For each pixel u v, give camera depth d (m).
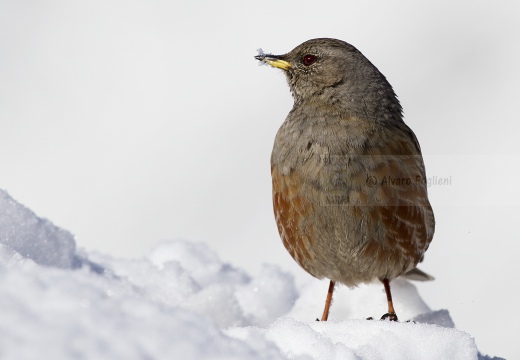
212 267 9.22
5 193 6.82
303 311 8.88
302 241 8.04
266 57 8.74
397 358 5.70
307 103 8.27
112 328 4.30
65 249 6.96
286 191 7.94
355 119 7.93
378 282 8.53
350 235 7.80
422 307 8.85
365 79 8.24
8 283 4.44
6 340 4.04
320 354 5.30
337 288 8.95
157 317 4.49
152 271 8.39
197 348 4.42
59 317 4.27
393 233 7.86
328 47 8.45
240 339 4.76
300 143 7.86
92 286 4.61
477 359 5.93
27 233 6.71
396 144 7.91
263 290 8.94
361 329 6.03
